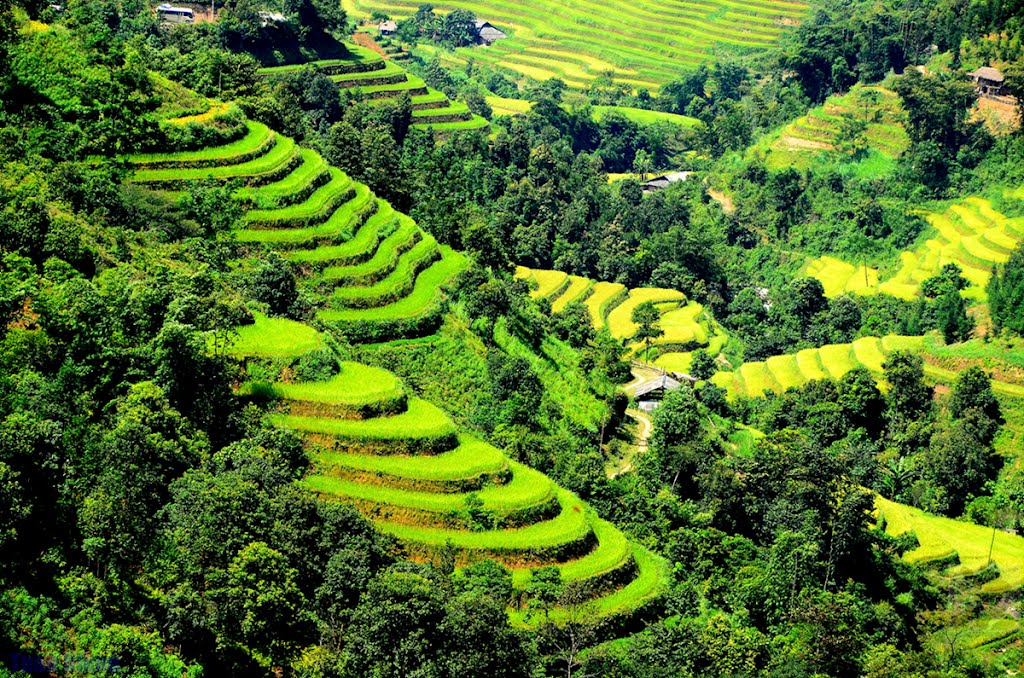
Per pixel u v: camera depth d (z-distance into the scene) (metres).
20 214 110.56
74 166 128.75
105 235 121.31
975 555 149.00
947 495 167.38
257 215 143.25
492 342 147.88
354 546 92.75
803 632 110.31
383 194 176.12
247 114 169.62
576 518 110.25
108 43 155.25
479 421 130.38
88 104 144.25
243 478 92.19
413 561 100.44
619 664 96.69
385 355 134.62
